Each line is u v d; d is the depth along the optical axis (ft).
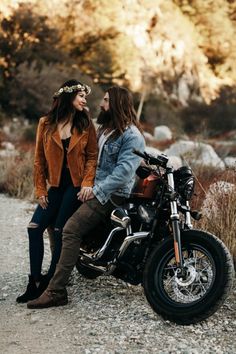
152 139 117.50
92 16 210.38
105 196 18.53
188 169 18.54
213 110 171.63
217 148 80.07
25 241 28.78
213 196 24.49
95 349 15.79
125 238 18.15
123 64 208.74
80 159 19.36
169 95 233.35
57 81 142.82
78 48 200.54
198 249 17.47
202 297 16.83
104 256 18.88
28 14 168.76
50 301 18.81
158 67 237.25
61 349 15.88
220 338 16.40
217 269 16.74
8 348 15.99
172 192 17.85
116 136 18.99
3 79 141.69
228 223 22.35
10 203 40.32
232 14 288.30
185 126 171.63
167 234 18.62
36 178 20.02
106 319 17.80
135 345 16.02
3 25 162.61
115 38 212.43
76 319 17.90
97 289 20.53
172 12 257.34
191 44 256.32
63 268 18.76
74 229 18.72
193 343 16.06
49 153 19.47
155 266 17.76
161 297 17.46
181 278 17.48
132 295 19.92
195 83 244.22
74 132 19.33
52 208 19.85
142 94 195.52
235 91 193.47
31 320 17.92
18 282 21.80
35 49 168.35
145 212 18.54
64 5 199.62
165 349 15.72
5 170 48.14
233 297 19.44
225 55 270.87
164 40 244.83
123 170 18.44
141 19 240.12
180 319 16.97
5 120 129.70
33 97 139.33
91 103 152.15
